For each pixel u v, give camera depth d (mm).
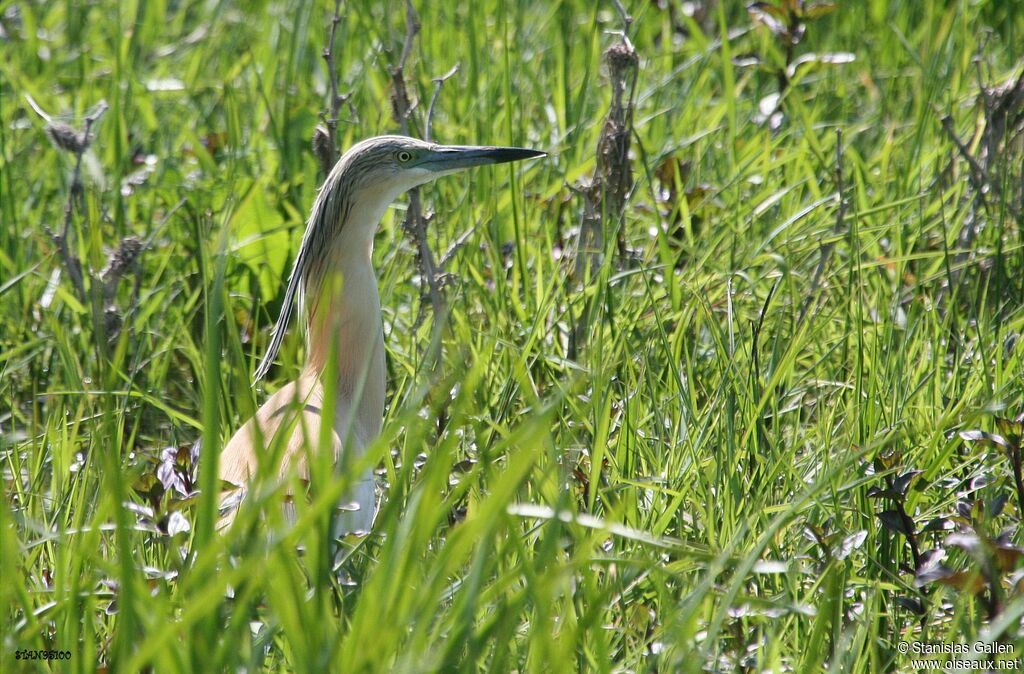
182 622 4883
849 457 7516
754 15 14734
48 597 6980
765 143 13219
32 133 14750
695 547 6977
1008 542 6637
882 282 11172
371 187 10109
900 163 13688
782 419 9836
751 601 5965
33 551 7531
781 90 14352
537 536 7629
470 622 5191
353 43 16859
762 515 7871
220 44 18000
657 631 6430
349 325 9961
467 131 14008
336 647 5273
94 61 17250
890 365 9492
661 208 12359
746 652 6895
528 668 6145
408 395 9781
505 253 11984
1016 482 7703
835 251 11930
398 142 10188
